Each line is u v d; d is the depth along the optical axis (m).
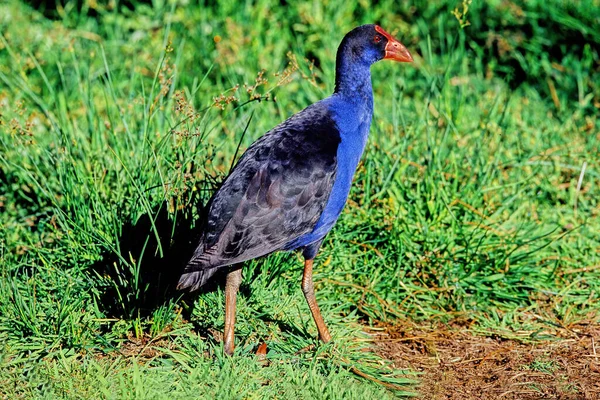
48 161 10.78
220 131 12.48
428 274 10.02
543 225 10.90
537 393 8.19
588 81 14.01
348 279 9.87
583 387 8.30
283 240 8.22
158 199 9.46
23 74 11.89
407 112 13.09
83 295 8.84
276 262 9.45
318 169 8.27
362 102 9.06
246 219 8.02
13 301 8.75
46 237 10.16
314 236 8.55
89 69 12.45
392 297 9.83
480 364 8.81
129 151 10.32
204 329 8.94
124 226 9.44
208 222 8.14
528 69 14.25
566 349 9.10
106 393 7.50
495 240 10.38
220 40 14.10
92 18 15.55
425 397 8.13
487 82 14.08
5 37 14.53
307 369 8.21
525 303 9.95
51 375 7.86
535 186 11.56
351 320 9.47
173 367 8.15
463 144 12.04
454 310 9.77
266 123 12.38
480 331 9.44
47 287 9.05
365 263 9.99
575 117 13.24
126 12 15.34
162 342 8.65
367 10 15.11
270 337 8.84
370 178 10.65
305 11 14.85
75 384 7.73
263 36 14.66
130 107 10.81
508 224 10.80
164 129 10.96
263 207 8.06
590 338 9.31
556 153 12.10
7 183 11.02
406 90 14.07
